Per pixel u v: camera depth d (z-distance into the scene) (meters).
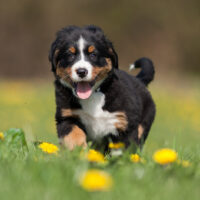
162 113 19.34
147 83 10.06
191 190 4.28
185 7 40.38
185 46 40.41
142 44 39.50
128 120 8.20
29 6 37.69
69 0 38.44
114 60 8.38
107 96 8.12
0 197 3.98
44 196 3.94
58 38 8.34
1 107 19.12
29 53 37.59
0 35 37.22
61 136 7.88
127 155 5.66
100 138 8.48
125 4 39.31
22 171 4.71
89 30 8.38
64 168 4.80
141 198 4.02
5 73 37.12
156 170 4.96
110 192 4.06
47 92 25.00
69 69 7.96
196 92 26.97
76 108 8.06
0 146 6.07
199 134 14.56
